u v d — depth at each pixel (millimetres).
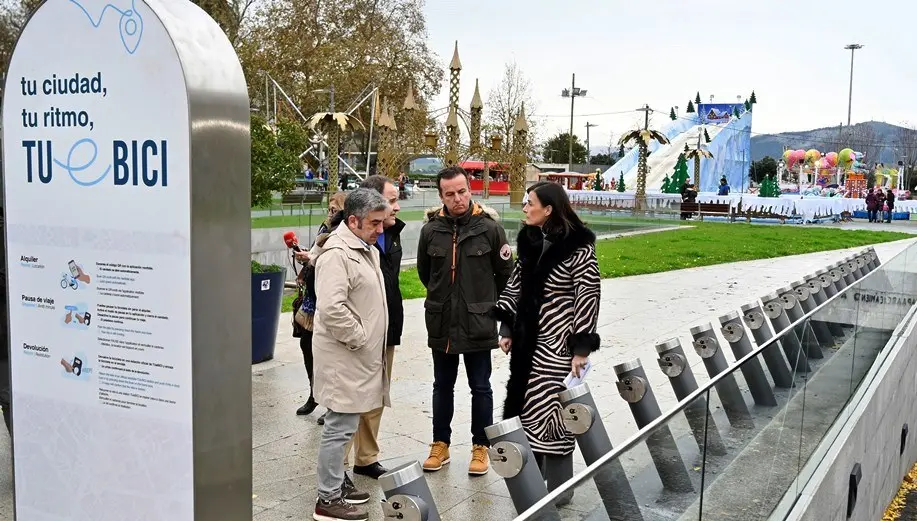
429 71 45094
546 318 4355
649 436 2713
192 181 2635
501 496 4660
